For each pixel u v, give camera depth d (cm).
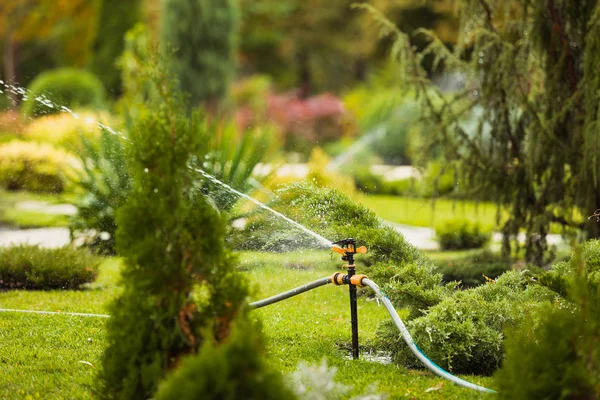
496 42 785
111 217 825
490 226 1121
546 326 287
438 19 2666
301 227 520
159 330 294
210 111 1806
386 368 429
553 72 772
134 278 292
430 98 903
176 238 295
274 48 3259
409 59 843
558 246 898
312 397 310
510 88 782
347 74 3369
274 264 739
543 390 275
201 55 1794
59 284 718
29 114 1422
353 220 498
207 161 726
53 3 2684
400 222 1395
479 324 432
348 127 2419
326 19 3241
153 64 314
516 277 475
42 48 3038
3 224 1141
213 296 298
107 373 304
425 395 374
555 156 777
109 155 818
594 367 281
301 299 678
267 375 240
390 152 2102
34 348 478
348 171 1822
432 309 437
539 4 761
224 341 269
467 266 758
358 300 686
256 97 2473
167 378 274
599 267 430
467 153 845
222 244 303
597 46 713
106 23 2825
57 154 1177
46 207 1225
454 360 433
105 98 2058
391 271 461
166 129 304
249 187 770
